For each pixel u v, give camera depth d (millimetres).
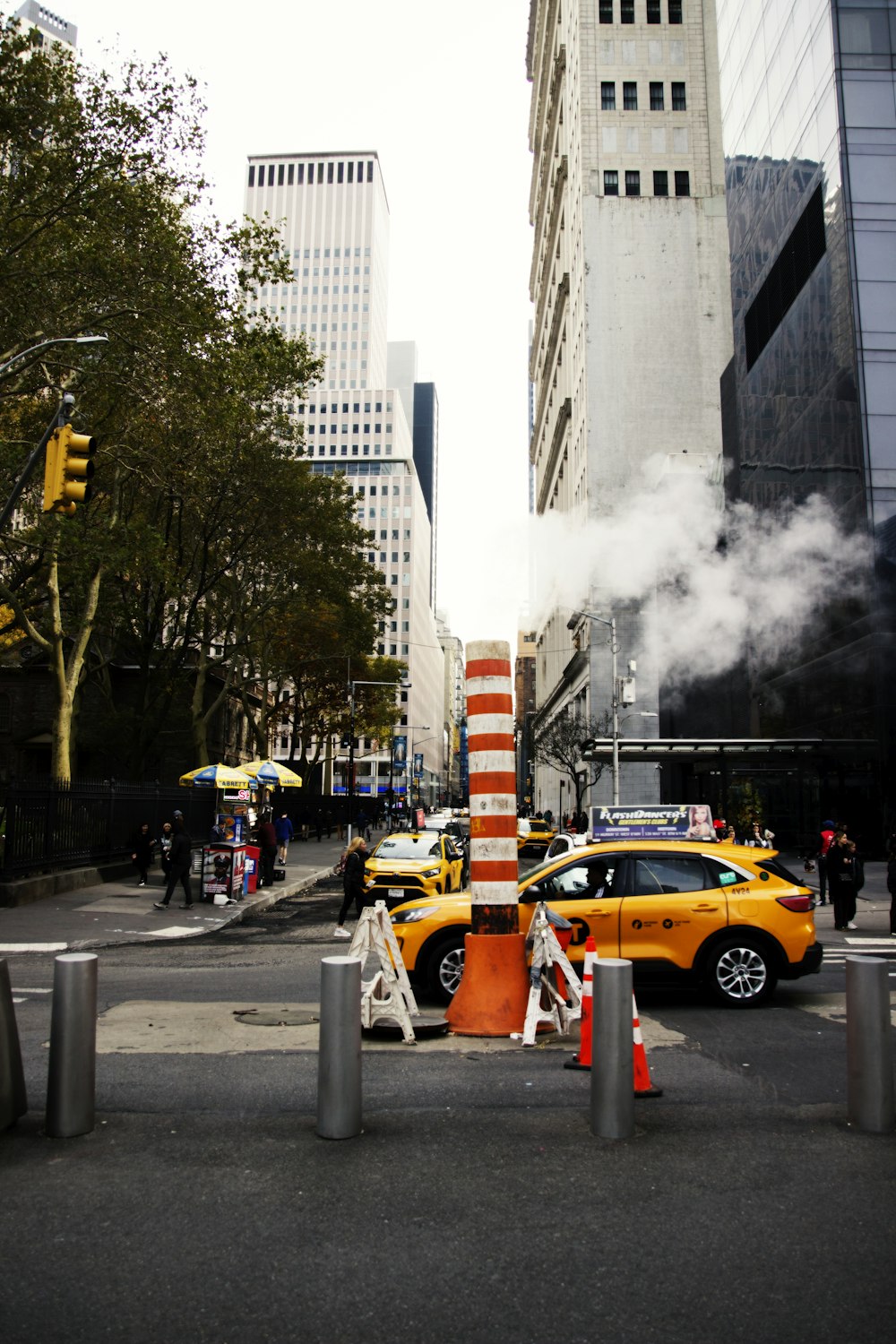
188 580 33500
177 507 31750
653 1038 7680
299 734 53125
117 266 18781
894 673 28484
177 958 12961
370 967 11984
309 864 32656
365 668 51031
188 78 18750
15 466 21047
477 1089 6094
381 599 44594
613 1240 3873
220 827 21812
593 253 51781
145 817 26641
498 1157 4836
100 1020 8242
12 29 18000
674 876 9211
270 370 22922
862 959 5445
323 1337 3146
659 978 8938
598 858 9336
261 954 13359
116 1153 4871
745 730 39688
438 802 161750
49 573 23672
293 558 34219
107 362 20422
